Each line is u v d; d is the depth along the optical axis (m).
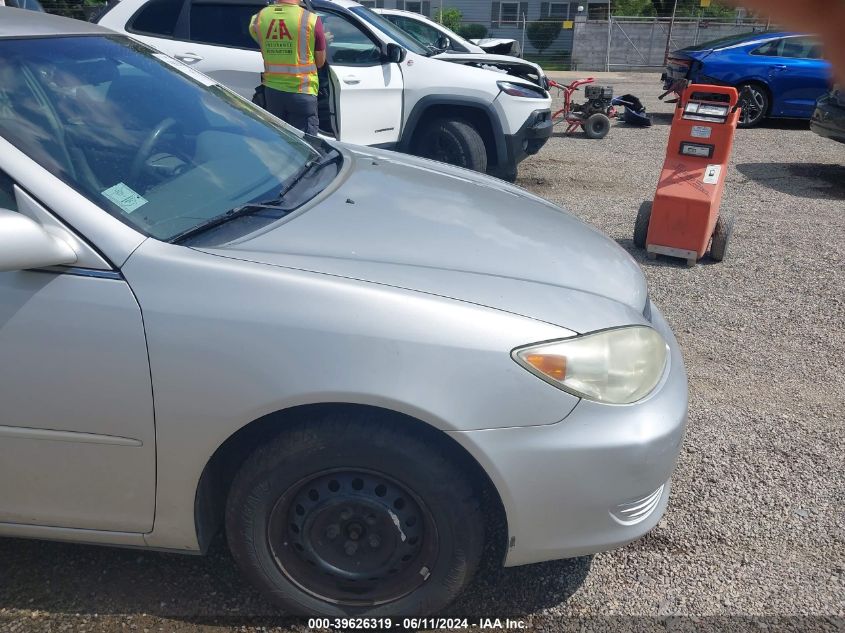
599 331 2.00
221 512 2.18
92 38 2.68
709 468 3.03
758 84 11.62
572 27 25.53
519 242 2.35
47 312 1.87
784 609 2.31
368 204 2.44
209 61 6.51
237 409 1.87
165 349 1.86
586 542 2.03
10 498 2.06
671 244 5.39
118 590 2.31
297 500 2.03
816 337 4.30
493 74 6.97
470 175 3.17
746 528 2.68
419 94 6.89
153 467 1.96
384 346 1.85
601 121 10.52
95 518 2.07
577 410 1.93
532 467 1.91
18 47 2.33
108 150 2.21
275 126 3.04
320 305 1.87
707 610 2.31
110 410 1.91
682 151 5.33
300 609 2.13
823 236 6.21
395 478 1.95
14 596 2.27
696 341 4.22
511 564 2.08
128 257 1.89
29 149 1.99
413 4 30.33
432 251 2.16
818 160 9.39
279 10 5.66
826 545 2.60
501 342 1.89
